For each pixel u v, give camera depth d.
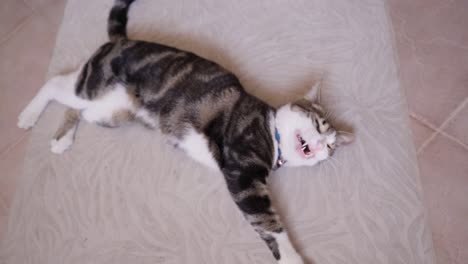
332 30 1.89
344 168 1.62
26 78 1.81
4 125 1.71
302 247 1.50
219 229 1.52
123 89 1.50
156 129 1.56
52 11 1.94
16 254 1.49
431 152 1.65
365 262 1.48
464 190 1.59
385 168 1.62
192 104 1.45
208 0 1.94
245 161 1.40
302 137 1.46
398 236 1.51
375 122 1.71
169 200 1.56
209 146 1.46
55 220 1.54
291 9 1.94
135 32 1.87
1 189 1.62
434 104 1.74
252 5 1.94
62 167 1.62
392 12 1.94
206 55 1.83
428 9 1.94
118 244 1.50
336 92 1.76
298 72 1.81
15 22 1.92
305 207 1.56
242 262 1.47
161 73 1.46
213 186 1.58
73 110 1.64
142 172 1.61
